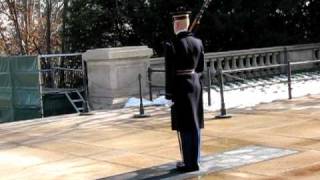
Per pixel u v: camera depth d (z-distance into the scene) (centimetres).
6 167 791
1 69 1664
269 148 817
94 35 2233
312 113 1104
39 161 817
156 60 1557
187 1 2117
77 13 2244
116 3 2192
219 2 2131
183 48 684
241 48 2230
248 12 2136
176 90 687
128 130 1027
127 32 2261
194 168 703
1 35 3344
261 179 657
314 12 2294
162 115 1191
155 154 816
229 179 663
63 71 2027
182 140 700
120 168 745
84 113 1285
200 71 711
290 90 1341
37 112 1573
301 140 860
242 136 912
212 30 2144
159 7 2142
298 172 680
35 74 1561
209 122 1059
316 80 1702
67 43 2348
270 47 1994
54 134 1036
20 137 1029
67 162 799
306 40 2280
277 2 2167
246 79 1714
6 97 1669
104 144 912
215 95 1441
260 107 1226
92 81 1465
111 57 1391
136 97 1445
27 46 3222
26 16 3234
